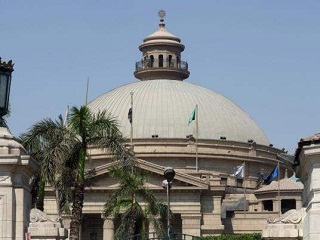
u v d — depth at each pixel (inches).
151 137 5610.2
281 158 1098.7
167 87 6097.4
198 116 5890.8
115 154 2214.6
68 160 2178.9
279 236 1053.2
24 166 924.0
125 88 6181.1
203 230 4601.4
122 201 2896.2
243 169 5408.5
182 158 5561.0
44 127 2148.1
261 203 5265.8
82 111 2165.4
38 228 1162.0
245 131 5984.3
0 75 962.7
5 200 915.4
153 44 6397.6
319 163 924.0
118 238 2849.4
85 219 4763.8
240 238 4104.3
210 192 4653.1
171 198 4591.5
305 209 1041.5
